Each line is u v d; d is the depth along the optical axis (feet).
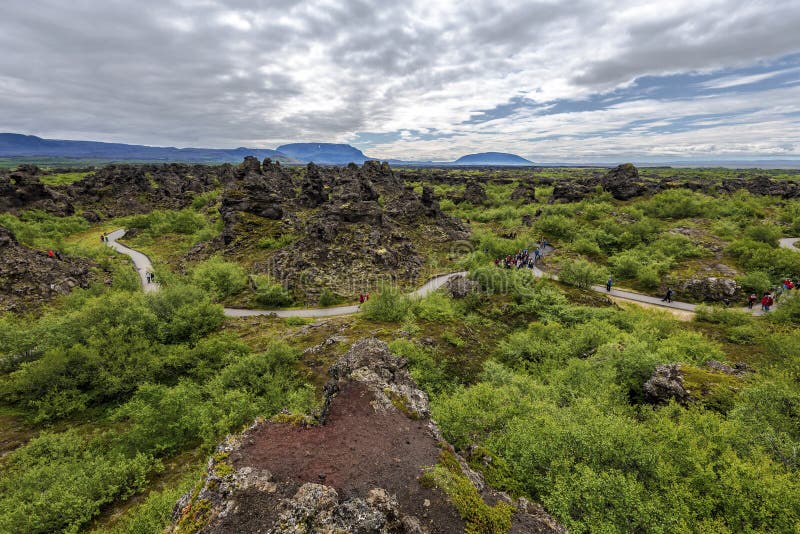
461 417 60.80
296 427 48.19
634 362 84.69
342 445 45.09
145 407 88.33
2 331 117.19
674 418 59.62
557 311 148.25
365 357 64.49
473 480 44.24
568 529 39.78
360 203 251.80
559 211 312.29
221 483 37.52
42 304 156.46
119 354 114.01
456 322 144.15
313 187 363.15
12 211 326.03
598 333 113.39
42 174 580.30
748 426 51.11
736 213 269.44
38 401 97.09
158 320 141.18
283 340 133.08
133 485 71.61
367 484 38.91
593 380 79.66
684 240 215.31
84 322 126.00
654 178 615.98
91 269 195.00
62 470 70.54
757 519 38.70
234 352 124.98
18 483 67.62
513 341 125.18
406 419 52.06
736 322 127.75
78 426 94.84
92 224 364.99
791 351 92.89
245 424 85.66
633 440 47.19
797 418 54.03
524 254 232.73
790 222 264.52
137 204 424.46
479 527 36.47
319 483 38.45
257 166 446.19
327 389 60.08
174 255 270.87
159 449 82.12
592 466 46.39
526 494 47.19
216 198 399.24
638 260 201.67
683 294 166.61
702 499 40.34
